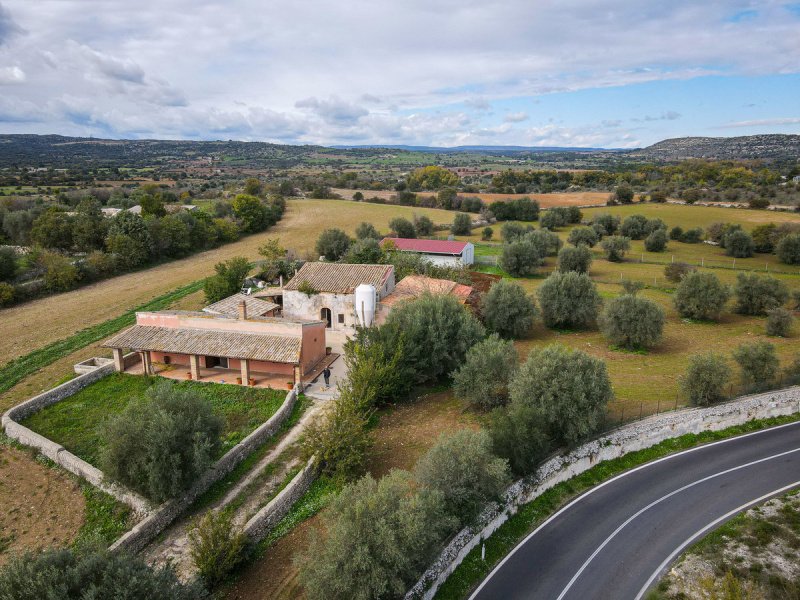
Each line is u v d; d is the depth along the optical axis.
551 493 25.92
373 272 50.62
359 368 33.16
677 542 22.14
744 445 29.89
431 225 101.19
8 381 38.59
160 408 25.22
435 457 22.31
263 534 22.58
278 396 35.19
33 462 28.64
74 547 21.89
